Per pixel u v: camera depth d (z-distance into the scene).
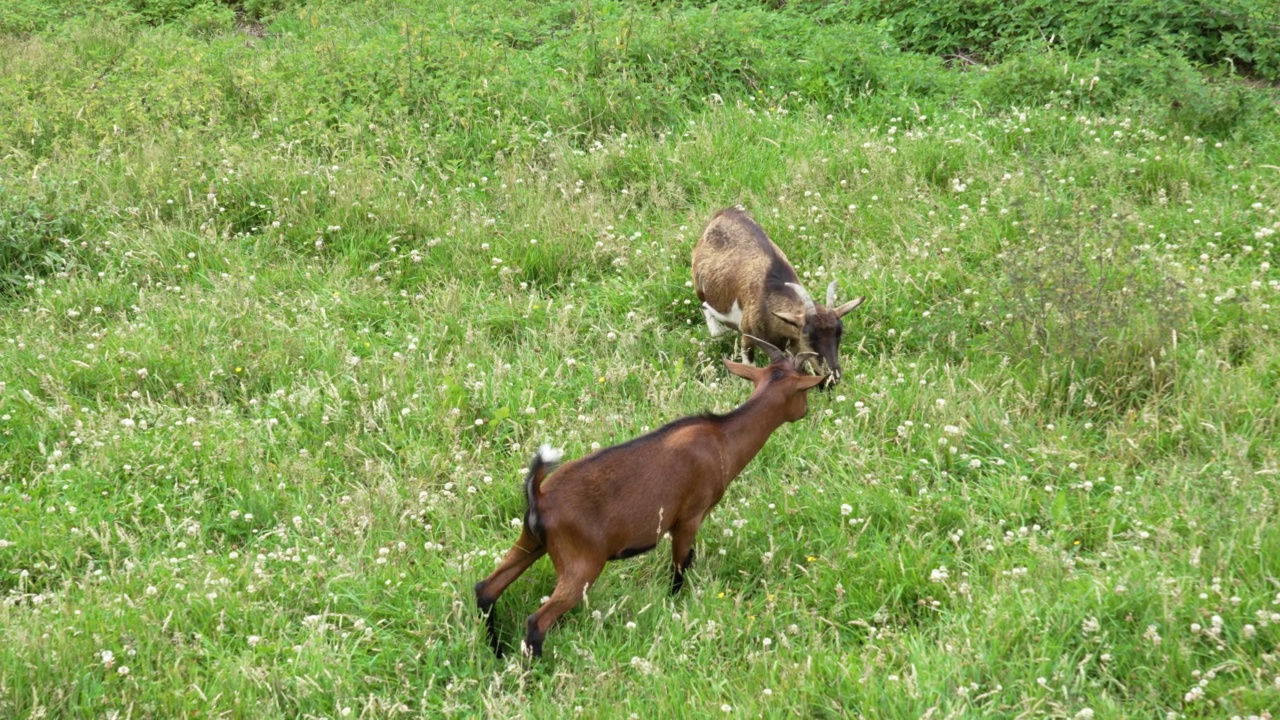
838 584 5.28
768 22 12.43
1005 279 7.52
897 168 9.38
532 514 4.93
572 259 8.54
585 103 10.72
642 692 4.82
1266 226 8.38
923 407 6.63
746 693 4.68
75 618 5.06
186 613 5.23
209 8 15.41
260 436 6.61
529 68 11.52
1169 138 9.89
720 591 5.53
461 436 6.65
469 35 12.41
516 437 6.63
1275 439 6.12
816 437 6.47
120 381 7.07
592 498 5.02
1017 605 5.01
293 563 5.63
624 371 7.09
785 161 9.71
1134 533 5.50
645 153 9.84
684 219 9.01
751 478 6.25
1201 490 5.66
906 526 5.72
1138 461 6.14
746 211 8.32
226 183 9.34
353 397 6.97
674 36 11.70
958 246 8.27
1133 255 7.84
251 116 10.91
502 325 7.82
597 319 7.91
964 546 5.66
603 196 9.31
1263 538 5.21
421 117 10.66
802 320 6.80
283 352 7.34
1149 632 4.73
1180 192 9.08
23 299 8.27
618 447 5.18
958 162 9.52
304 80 11.30
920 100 11.02
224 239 8.76
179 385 6.99
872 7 13.06
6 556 5.61
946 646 4.82
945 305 7.46
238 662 4.93
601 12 12.69
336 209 9.04
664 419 6.62
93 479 6.17
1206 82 10.71
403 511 5.95
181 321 7.67
